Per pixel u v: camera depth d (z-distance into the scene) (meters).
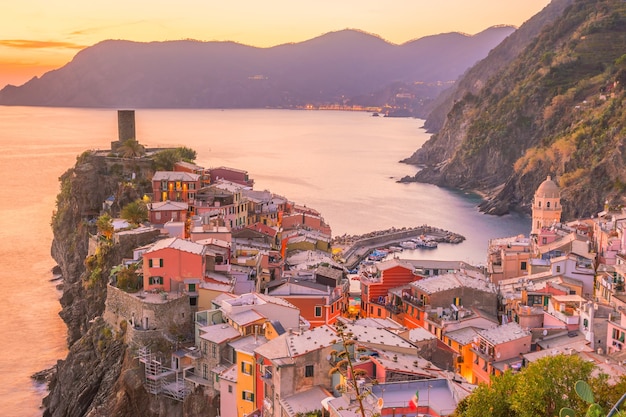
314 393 91.88
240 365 108.25
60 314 198.12
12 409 152.50
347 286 172.38
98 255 177.38
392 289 164.75
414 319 149.00
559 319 128.88
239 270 152.38
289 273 173.62
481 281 157.50
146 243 172.00
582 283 161.00
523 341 120.50
